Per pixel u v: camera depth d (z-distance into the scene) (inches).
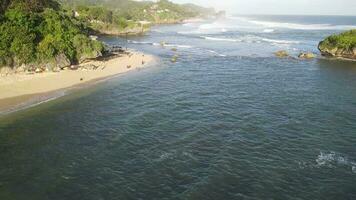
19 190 1055.6
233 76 2568.9
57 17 3019.2
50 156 1272.1
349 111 1785.2
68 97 1980.8
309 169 1187.3
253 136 1464.1
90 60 2989.7
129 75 2551.7
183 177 1128.8
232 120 1647.4
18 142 1385.3
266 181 1109.7
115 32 6427.2
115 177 1128.8
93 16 6771.7
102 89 2164.1
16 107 1781.5
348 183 1101.1
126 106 1844.2
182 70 2770.7
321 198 1023.0
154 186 1078.4
